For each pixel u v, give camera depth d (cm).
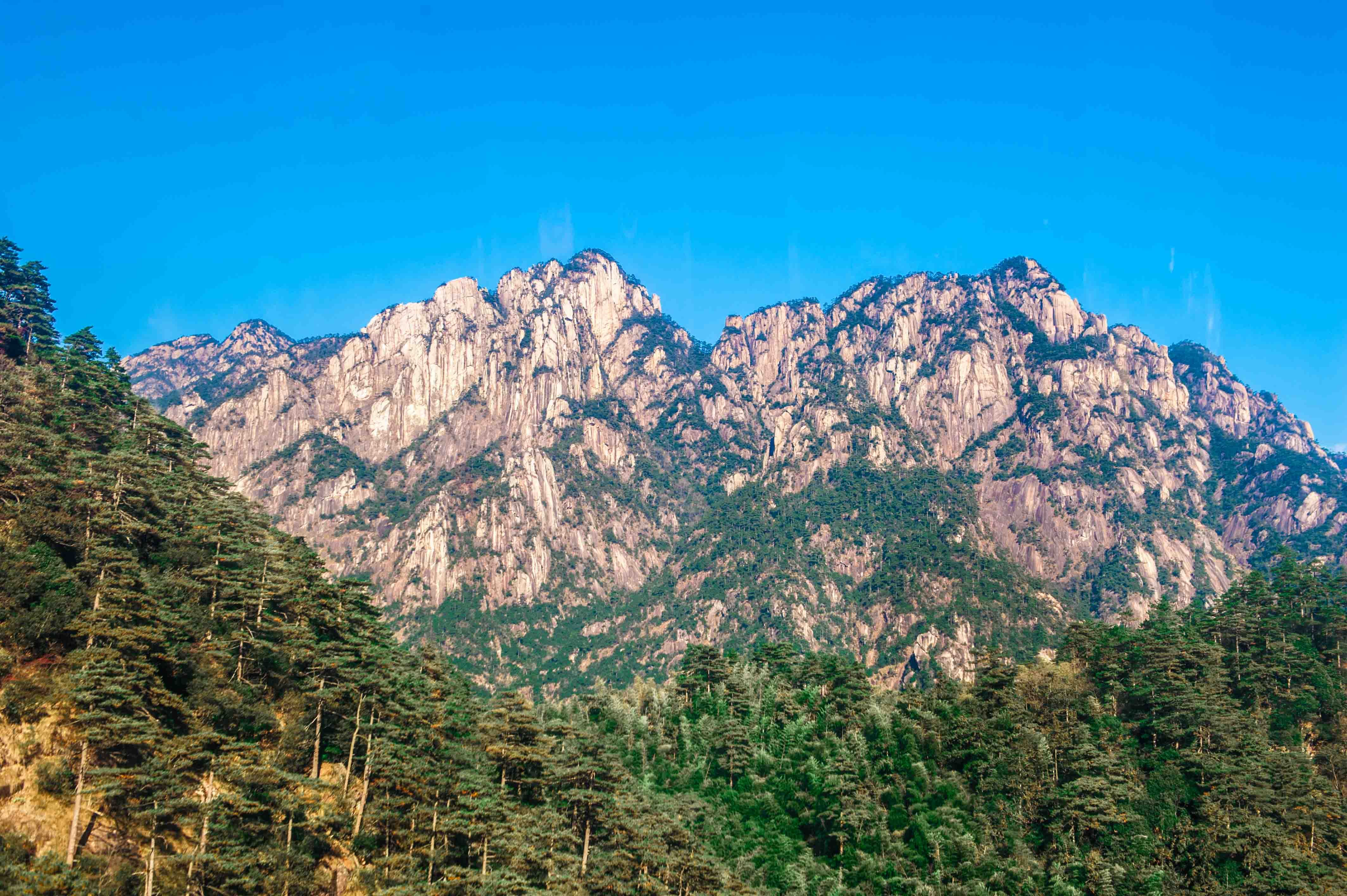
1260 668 14562
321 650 10019
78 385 14100
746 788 13175
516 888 8650
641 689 17450
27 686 7581
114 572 9156
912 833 12112
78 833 7119
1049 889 11181
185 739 8044
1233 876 10962
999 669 14550
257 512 13525
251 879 7700
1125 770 12369
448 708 11025
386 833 9094
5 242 14962
